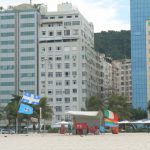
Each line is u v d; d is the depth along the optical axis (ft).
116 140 186.91
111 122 326.44
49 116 465.47
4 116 578.25
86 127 301.22
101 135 281.74
